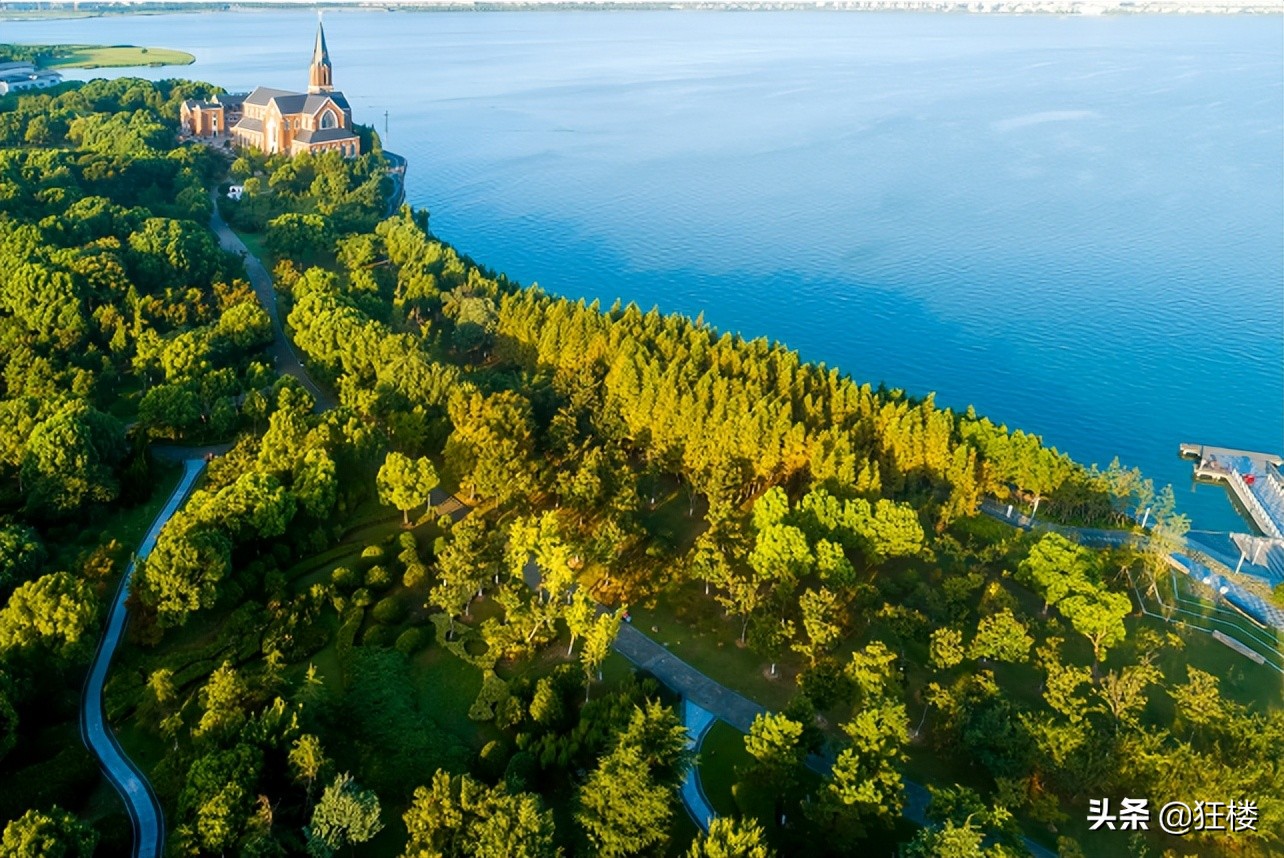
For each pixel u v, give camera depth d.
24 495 110.12
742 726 90.56
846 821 74.81
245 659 92.00
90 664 90.38
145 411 127.81
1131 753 83.06
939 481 127.69
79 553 100.88
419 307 176.38
